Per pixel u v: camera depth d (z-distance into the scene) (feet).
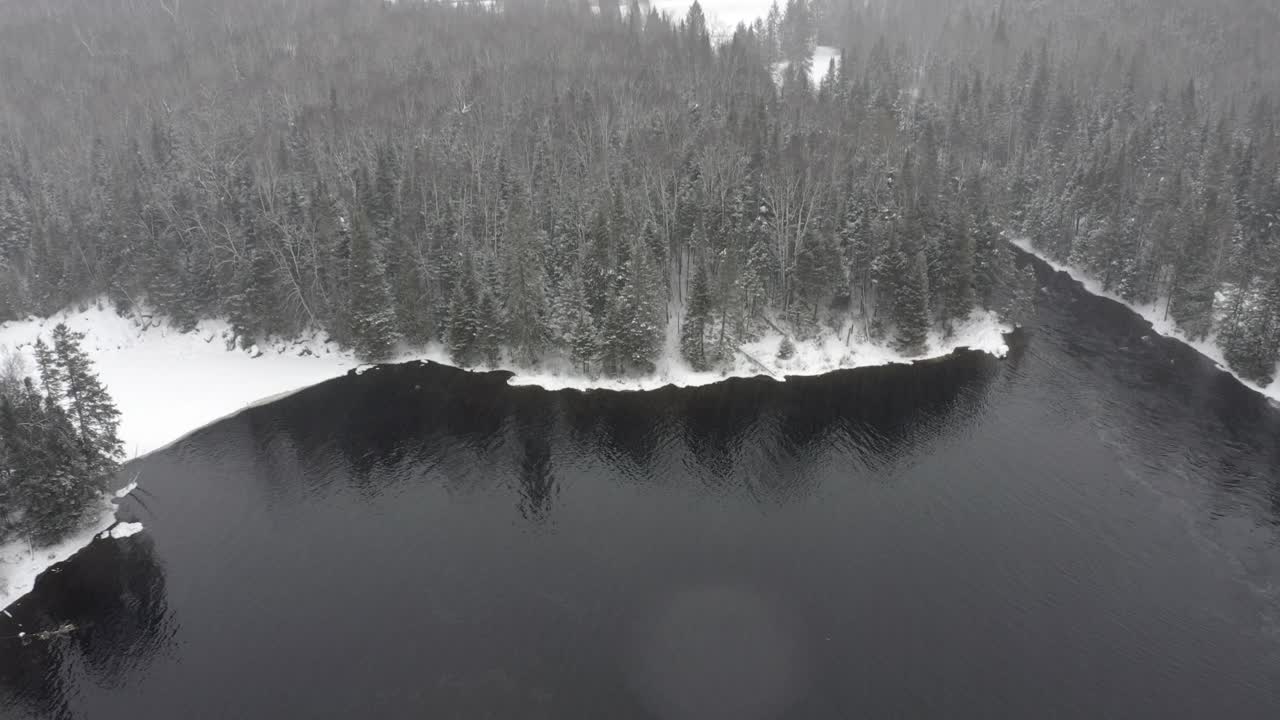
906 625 185.88
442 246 335.47
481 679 173.47
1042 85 523.70
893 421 282.56
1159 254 363.97
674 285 350.23
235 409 300.81
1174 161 435.94
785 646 180.34
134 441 278.46
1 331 347.97
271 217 339.16
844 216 339.16
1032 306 366.02
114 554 219.82
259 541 224.12
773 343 329.31
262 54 533.96
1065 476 244.83
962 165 428.15
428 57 528.22
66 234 364.79
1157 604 190.19
